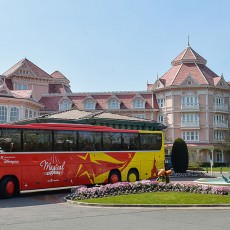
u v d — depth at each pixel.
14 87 68.38
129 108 72.81
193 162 65.31
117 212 14.91
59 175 22.72
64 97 72.00
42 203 18.47
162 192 20.75
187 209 15.63
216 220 12.84
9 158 20.53
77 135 24.08
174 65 78.00
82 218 13.45
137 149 27.73
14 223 12.47
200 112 71.12
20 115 51.59
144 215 14.07
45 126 22.50
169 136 71.44
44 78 72.38
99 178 25.00
